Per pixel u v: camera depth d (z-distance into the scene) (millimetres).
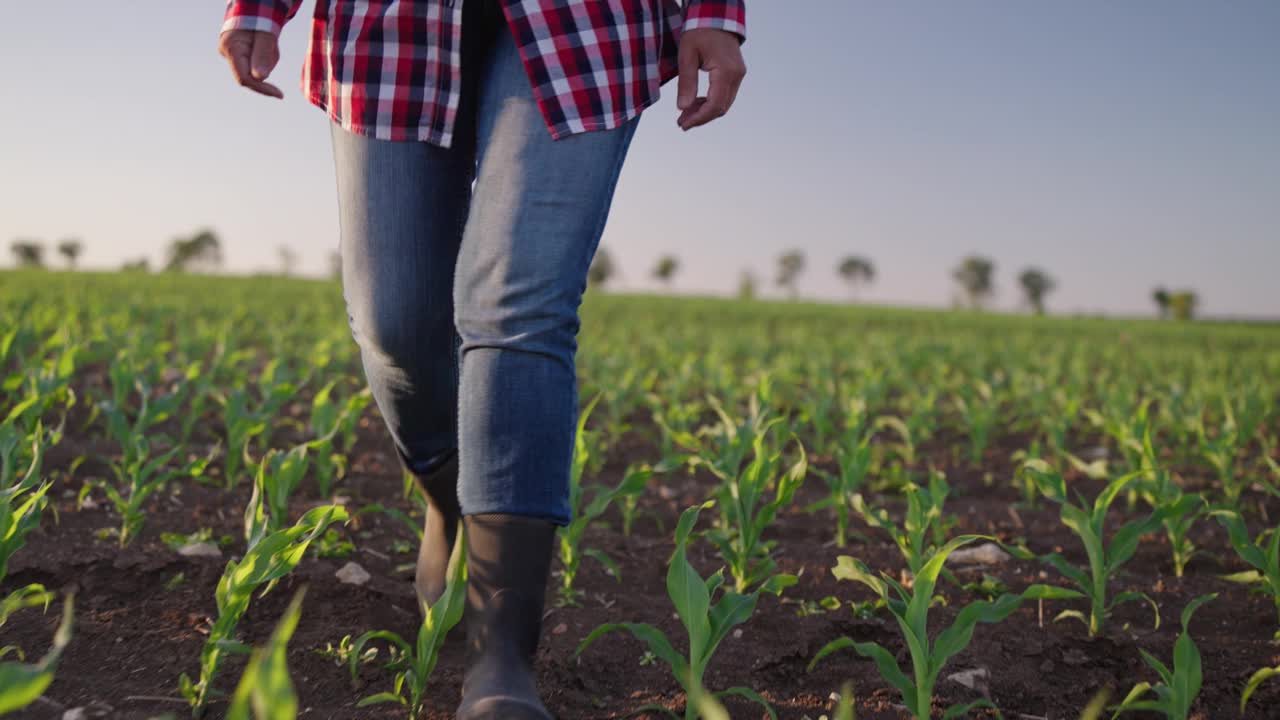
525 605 1459
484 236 1509
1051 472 2326
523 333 1482
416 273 1637
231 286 31047
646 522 3365
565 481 1521
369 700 1505
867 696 1794
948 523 2754
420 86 1615
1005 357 12117
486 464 1475
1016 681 1877
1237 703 1819
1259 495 4043
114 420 3178
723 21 1748
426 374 1695
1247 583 2703
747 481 2377
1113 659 2039
